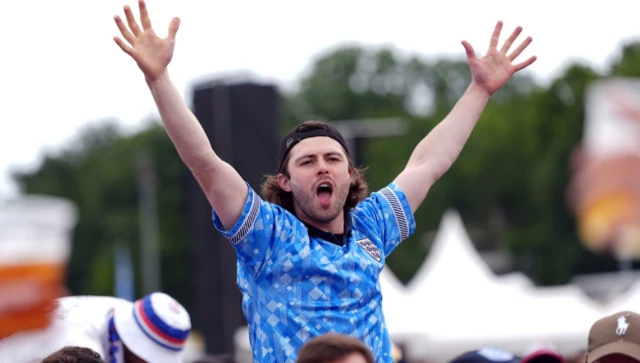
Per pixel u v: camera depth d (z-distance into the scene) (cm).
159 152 11431
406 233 736
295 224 673
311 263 659
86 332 873
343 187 680
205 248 2945
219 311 2922
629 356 639
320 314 652
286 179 693
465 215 9938
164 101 664
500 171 9775
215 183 662
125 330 884
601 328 657
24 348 856
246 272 677
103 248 11431
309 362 545
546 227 8200
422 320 2544
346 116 11956
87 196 11906
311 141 684
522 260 8806
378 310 679
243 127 2806
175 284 10919
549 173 8125
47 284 1143
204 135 668
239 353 2870
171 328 886
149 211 10988
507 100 11506
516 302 2555
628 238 4356
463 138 777
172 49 677
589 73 8656
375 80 12194
